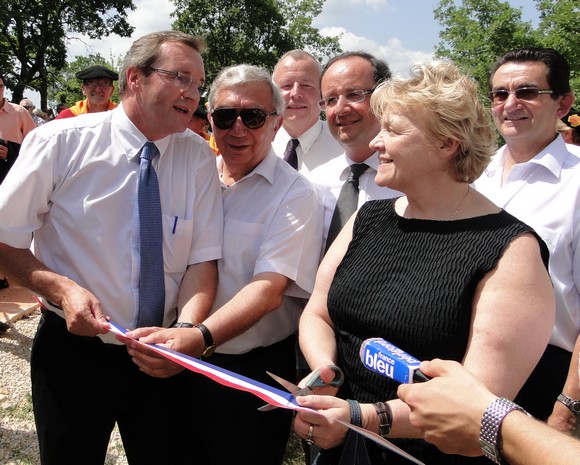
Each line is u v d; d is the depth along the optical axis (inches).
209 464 98.3
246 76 93.4
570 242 92.3
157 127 85.4
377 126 104.0
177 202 90.7
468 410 46.0
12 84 1219.2
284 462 133.4
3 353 174.9
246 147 94.5
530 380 89.5
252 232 94.9
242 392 92.7
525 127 100.3
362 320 64.9
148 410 93.2
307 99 140.1
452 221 63.3
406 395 50.7
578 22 941.8
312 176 117.2
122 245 85.7
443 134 61.2
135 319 86.6
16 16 1127.0
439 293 59.1
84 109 248.2
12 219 81.9
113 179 86.2
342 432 57.9
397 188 65.9
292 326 100.2
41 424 89.9
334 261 76.3
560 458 39.9
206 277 92.7
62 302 80.1
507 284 55.6
